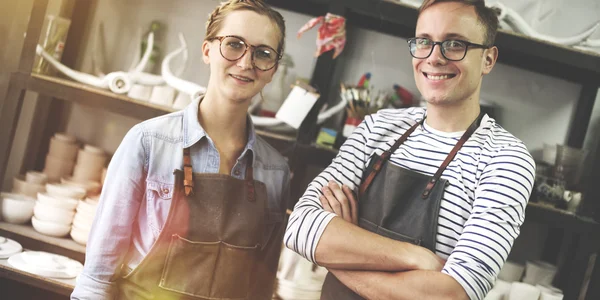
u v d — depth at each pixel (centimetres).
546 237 264
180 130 166
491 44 151
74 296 156
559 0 260
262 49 160
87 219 231
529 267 242
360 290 141
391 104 251
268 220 175
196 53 269
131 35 271
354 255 142
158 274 159
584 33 224
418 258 138
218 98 164
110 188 159
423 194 147
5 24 271
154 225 160
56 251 228
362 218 155
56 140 256
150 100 235
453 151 148
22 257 215
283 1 253
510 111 267
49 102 270
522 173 140
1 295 241
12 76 224
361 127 168
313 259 146
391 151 157
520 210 139
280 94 260
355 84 267
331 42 221
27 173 250
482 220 137
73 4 264
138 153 159
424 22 148
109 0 271
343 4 221
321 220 146
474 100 151
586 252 220
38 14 223
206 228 160
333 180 161
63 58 265
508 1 260
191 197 160
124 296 161
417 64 151
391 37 265
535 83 265
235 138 171
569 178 234
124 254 159
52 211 231
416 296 134
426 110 164
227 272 162
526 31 224
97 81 232
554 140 266
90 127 273
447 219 144
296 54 267
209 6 268
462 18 144
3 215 235
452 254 137
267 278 182
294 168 222
